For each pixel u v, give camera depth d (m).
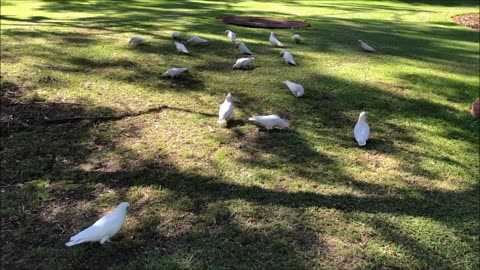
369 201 3.72
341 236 3.26
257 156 4.32
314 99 5.83
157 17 11.41
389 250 3.15
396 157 4.50
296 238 3.22
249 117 5.18
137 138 4.57
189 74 6.53
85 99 5.46
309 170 4.13
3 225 3.24
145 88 5.91
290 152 4.44
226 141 4.58
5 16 10.68
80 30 9.19
